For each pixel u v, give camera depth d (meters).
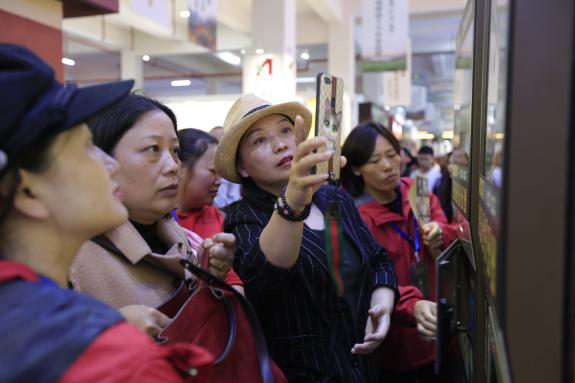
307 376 1.40
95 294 1.11
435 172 7.32
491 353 1.00
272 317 1.44
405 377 2.04
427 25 12.11
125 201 1.22
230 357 1.15
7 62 0.67
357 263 1.52
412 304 1.87
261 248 1.27
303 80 15.78
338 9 10.84
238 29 10.84
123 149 1.20
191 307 1.11
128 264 1.17
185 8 8.96
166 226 1.34
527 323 0.60
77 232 0.76
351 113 11.10
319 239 1.49
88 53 12.27
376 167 2.24
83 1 2.64
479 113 1.28
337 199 1.62
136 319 1.00
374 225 2.22
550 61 0.57
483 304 1.25
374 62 7.37
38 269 0.74
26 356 0.58
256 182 1.56
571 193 0.58
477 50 1.28
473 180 1.29
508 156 0.59
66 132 0.73
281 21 7.45
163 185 1.23
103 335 0.61
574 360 0.60
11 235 0.73
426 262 2.25
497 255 0.63
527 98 0.58
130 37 11.24
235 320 1.16
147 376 0.60
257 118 1.46
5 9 2.38
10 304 0.62
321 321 1.43
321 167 1.29
